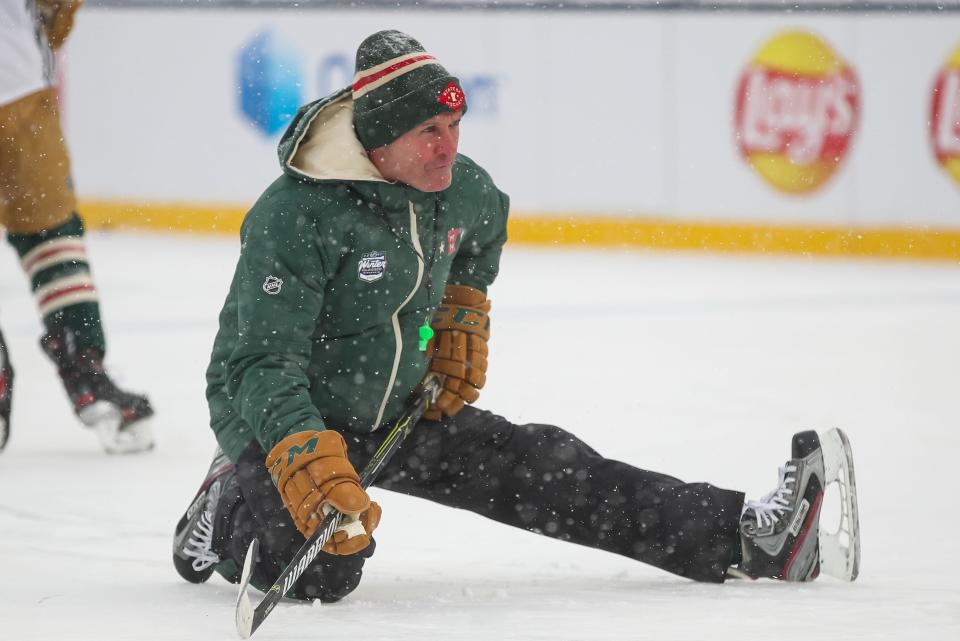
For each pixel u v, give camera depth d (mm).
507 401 25266
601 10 50688
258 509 11094
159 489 17750
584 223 51625
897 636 9547
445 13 52094
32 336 33250
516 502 12250
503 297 40406
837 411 24188
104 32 56750
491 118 52250
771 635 9617
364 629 10023
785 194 48750
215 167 55594
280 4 53781
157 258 49438
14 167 20203
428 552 14359
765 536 11750
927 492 17562
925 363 29266
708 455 20422
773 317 36094
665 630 9844
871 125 47438
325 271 11156
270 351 10891
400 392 11945
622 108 50750
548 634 9742
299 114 11367
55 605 11258
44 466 19438
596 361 29703
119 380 26719
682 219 50312
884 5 46906
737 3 48938
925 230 47094
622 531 12047
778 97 48531
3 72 19734
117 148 57031
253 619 9711
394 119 11031
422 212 11547
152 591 11992
